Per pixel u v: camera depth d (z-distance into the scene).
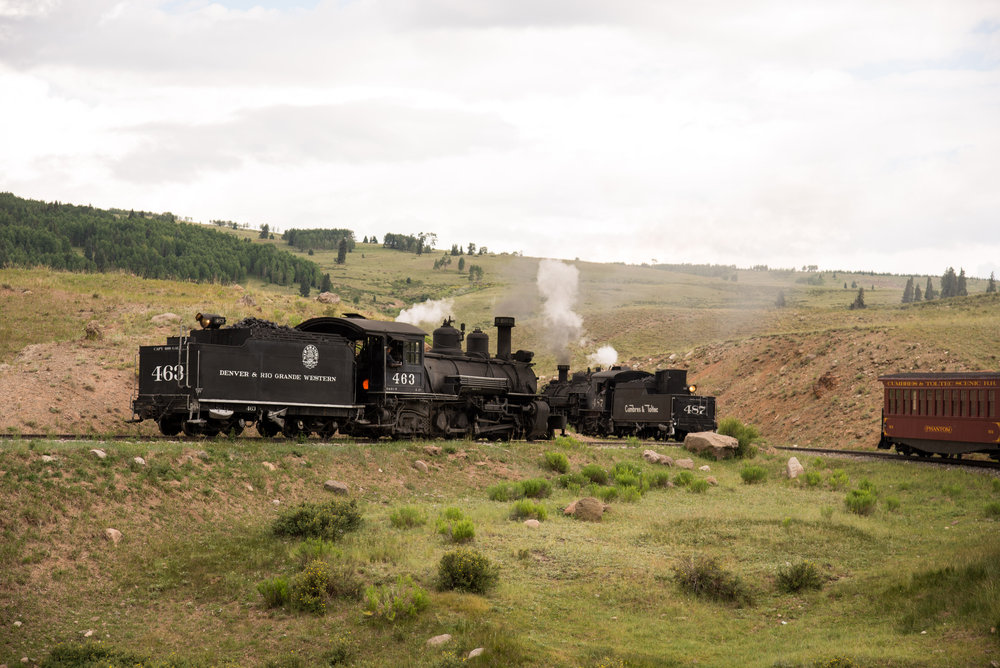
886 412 37.62
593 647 12.90
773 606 15.47
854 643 12.43
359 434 28.28
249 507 18.98
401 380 27.78
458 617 14.12
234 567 15.93
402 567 16.44
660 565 17.58
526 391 34.41
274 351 23.94
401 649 12.98
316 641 13.34
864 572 16.91
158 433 28.94
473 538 18.86
